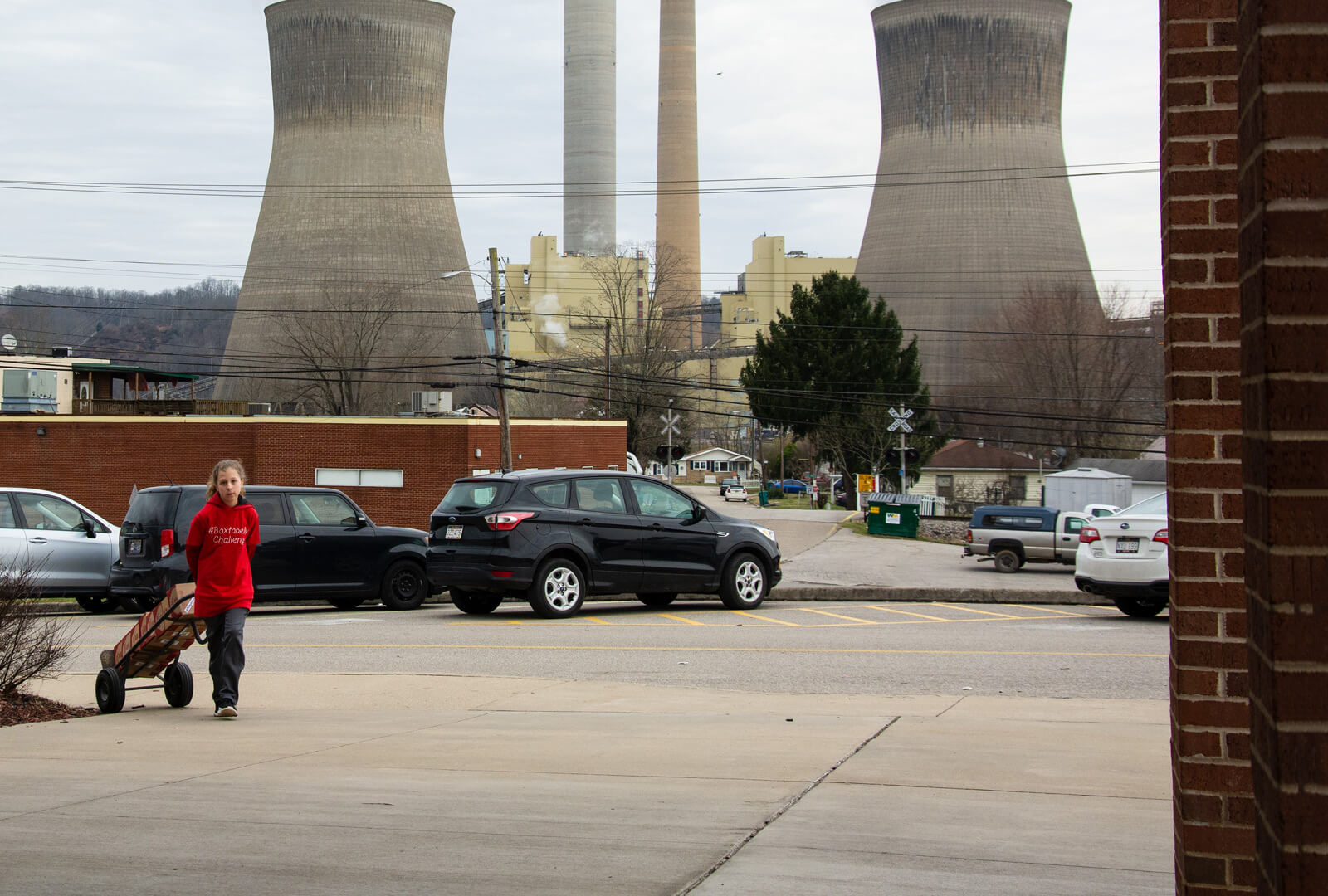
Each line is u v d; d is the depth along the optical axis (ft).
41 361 166.40
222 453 133.08
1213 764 12.30
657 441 240.53
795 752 23.18
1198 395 12.37
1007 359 265.54
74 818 18.07
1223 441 12.32
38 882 14.89
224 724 26.84
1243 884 12.16
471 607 55.88
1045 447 243.60
